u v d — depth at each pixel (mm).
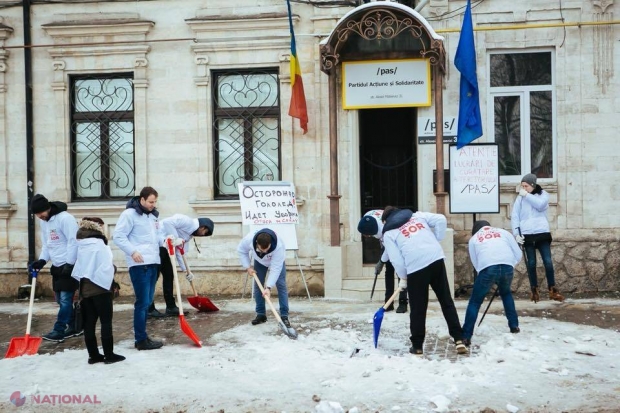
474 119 11344
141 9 12797
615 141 11891
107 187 13102
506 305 8547
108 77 13031
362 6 10828
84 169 13133
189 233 10367
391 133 13422
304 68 12406
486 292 8242
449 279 11398
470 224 12062
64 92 12945
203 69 12641
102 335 7562
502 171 12320
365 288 11656
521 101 12234
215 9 12609
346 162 12289
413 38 11602
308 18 12414
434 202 12062
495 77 12289
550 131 12227
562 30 11961
